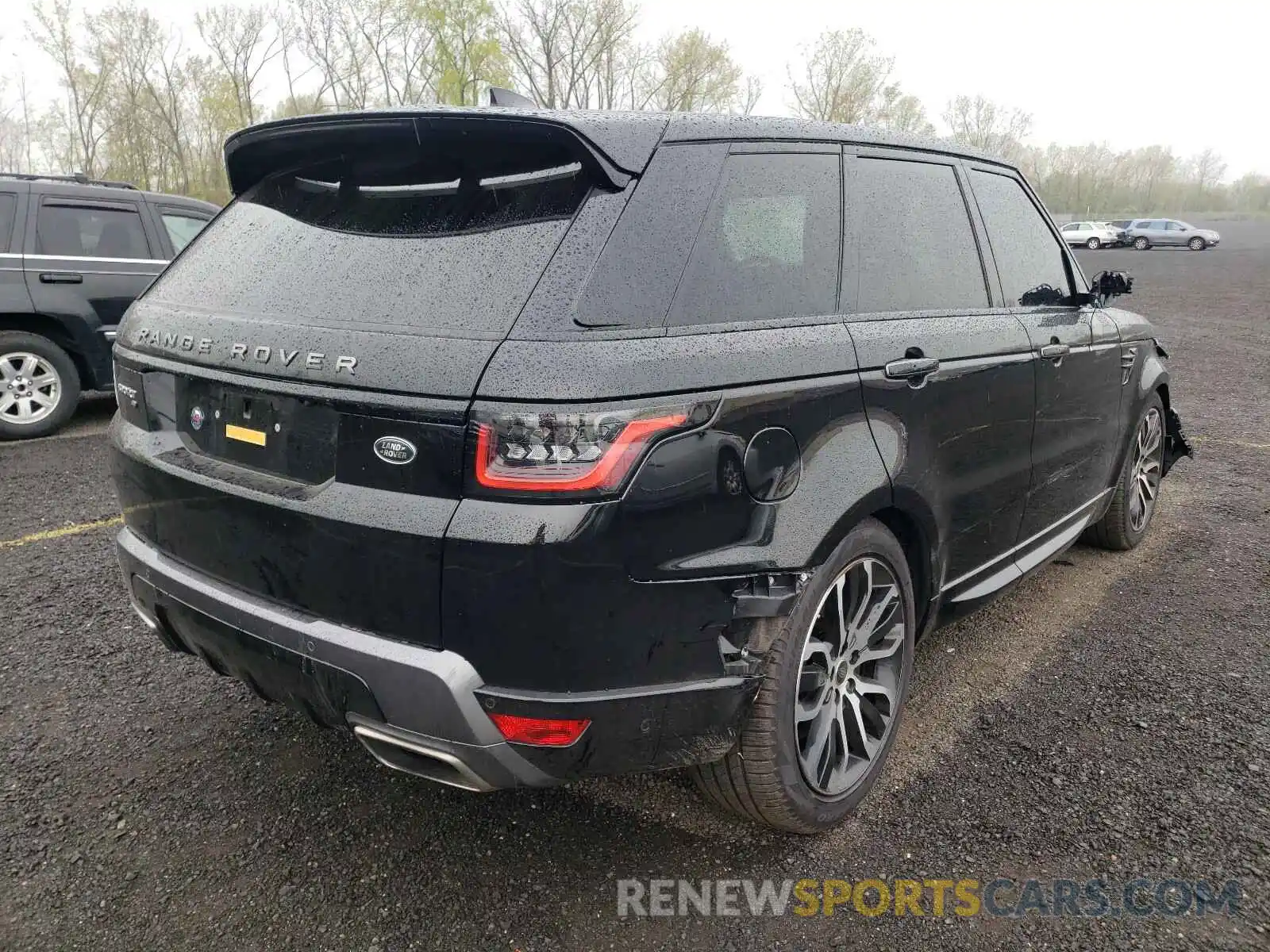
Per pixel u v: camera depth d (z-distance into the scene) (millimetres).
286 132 2350
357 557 1900
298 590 2035
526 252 1919
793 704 2195
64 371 6887
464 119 2041
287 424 2051
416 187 2217
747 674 2072
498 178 2102
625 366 1815
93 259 6934
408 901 2191
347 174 2379
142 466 2395
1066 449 3480
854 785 2459
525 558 1758
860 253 2535
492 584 1781
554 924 2123
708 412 1913
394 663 1873
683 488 1879
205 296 2406
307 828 2459
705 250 2080
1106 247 45031
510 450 1747
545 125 1960
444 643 1858
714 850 2395
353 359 1912
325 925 2115
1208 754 2814
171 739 2885
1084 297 3611
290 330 2074
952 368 2641
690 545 1911
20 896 2195
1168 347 12562
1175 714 3051
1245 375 10195
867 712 2570
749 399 1998
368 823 2482
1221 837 2428
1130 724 2990
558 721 1876
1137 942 2078
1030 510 3277
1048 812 2537
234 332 2186
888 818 2523
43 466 6051
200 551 2268
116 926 2104
